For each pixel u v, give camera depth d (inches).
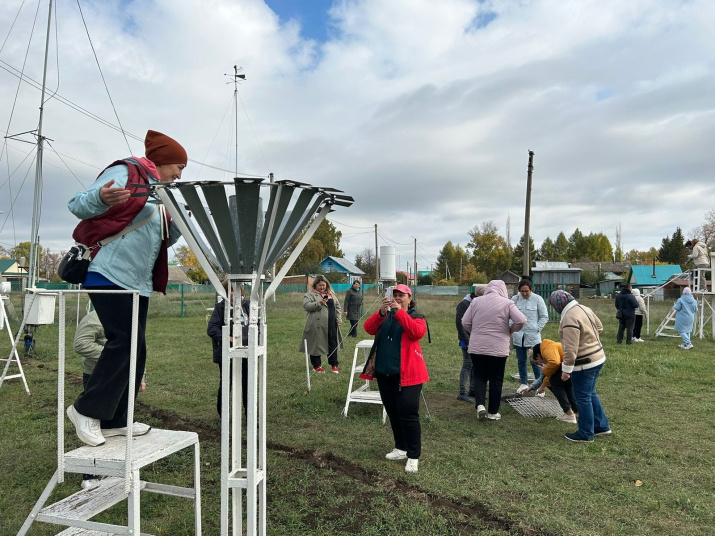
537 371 310.8
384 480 169.6
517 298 318.3
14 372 356.2
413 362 182.4
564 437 222.4
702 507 151.2
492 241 3002.0
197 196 91.9
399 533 133.4
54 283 1168.2
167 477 170.1
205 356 434.0
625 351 480.7
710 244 2363.4
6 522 136.9
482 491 160.4
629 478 174.9
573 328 214.2
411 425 178.5
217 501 151.9
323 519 140.9
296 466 180.9
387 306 185.6
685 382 333.4
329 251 2847.0
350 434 221.3
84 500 103.3
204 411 258.4
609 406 275.3
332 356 374.9
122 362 100.7
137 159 102.0
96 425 100.0
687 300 510.3
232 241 95.9
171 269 1830.7
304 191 97.2
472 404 284.2
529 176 820.0
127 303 100.6
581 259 3580.2
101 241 99.1
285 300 1131.3
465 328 257.1
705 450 204.4
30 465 178.5
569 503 152.6
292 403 275.4
